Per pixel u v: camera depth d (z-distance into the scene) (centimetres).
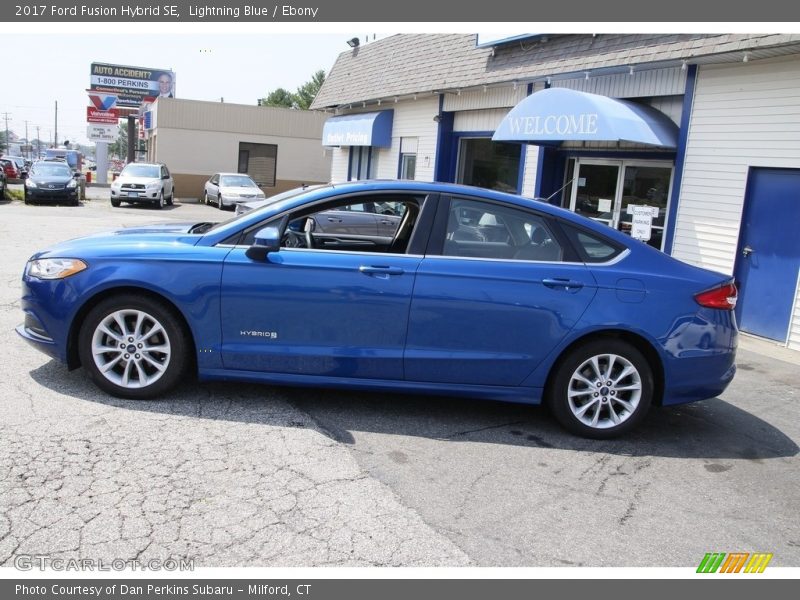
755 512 374
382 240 502
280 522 324
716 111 873
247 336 448
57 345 455
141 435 407
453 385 455
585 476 404
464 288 443
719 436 491
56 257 460
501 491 375
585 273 452
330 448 411
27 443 385
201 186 3275
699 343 455
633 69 960
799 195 791
